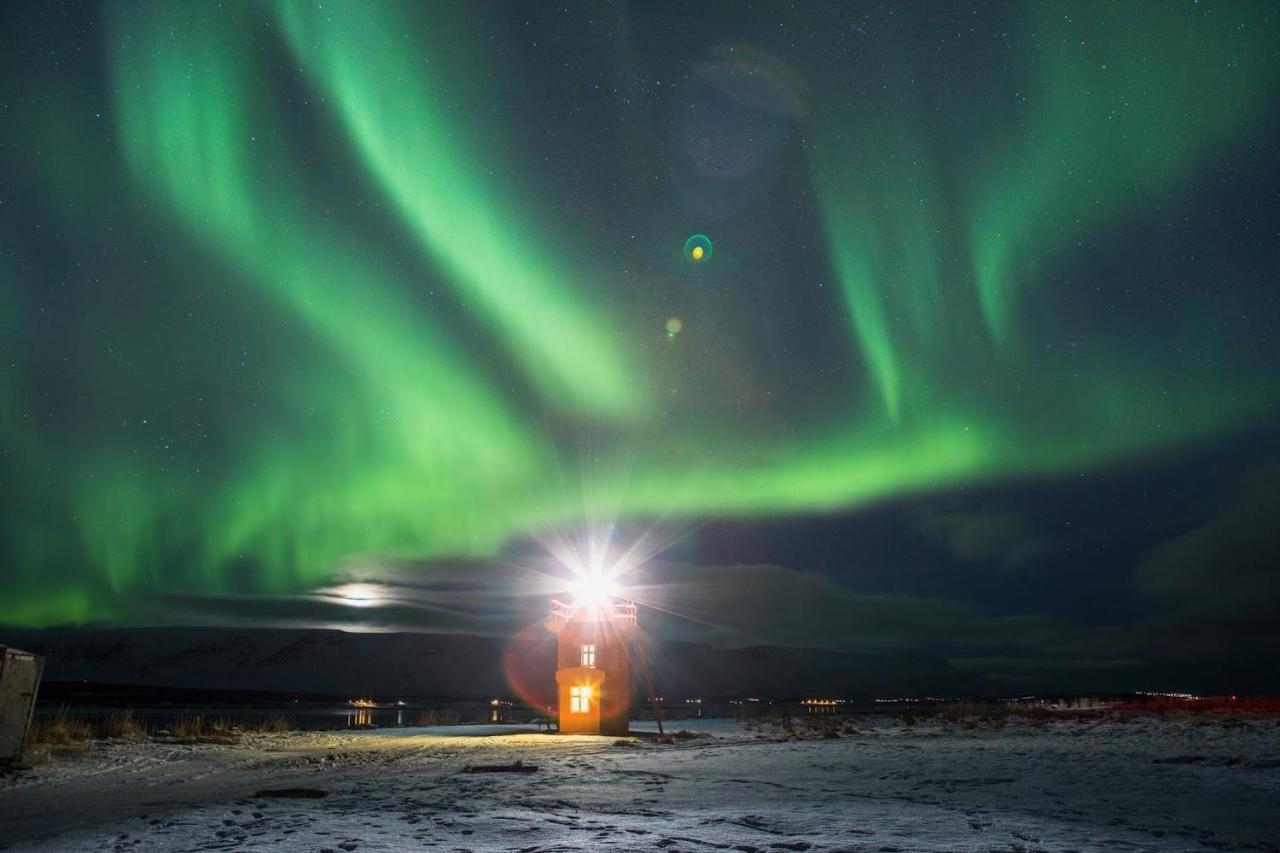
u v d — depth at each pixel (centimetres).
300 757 2212
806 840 798
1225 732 2330
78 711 7469
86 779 1683
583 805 1102
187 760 2106
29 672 1811
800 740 2881
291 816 996
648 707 9550
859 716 5119
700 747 2472
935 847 760
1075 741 2259
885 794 1220
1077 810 1036
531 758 2042
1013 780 1389
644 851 733
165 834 856
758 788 1302
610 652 3544
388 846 759
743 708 11069
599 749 2434
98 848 783
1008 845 771
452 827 891
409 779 1526
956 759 1794
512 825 903
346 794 1277
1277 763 1538
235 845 769
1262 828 893
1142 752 1855
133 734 2631
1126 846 772
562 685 3547
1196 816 984
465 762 1952
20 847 810
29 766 1809
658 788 1313
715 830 870
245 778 1673
